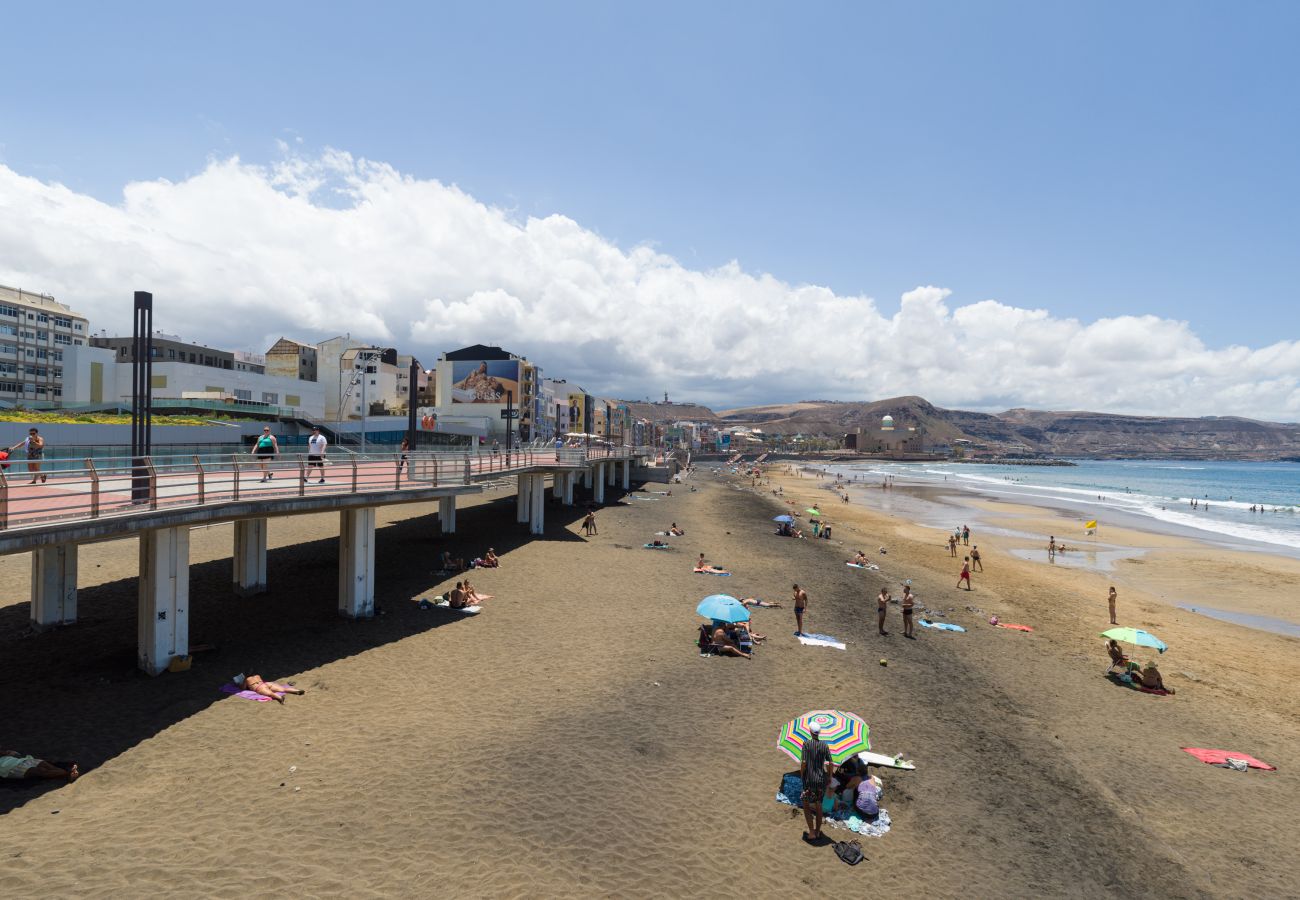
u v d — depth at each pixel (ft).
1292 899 36.40
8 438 138.72
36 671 55.31
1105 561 158.20
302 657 61.72
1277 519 277.23
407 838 35.99
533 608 82.69
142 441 60.18
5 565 88.79
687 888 33.68
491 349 384.47
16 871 31.30
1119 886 36.76
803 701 58.90
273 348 325.42
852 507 279.90
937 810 43.21
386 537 125.70
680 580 103.76
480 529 140.36
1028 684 68.54
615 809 40.27
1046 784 47.83
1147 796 47.16
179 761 42.50
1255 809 46.14
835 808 41.96
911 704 60.49
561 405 481.05
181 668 56.44
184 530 56.90
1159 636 91.86
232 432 203.00
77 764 41.34
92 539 45.32
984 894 35.14
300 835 35.58
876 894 34.45
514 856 35.06
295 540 114.83
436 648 66.54
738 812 40.96
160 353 290.56
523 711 53.31
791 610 90.02
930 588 114.73
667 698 57.62
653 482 333.83
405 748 46.06
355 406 333.01
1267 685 73.67
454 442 312.09
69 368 230.89
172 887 30.96
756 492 330.75
